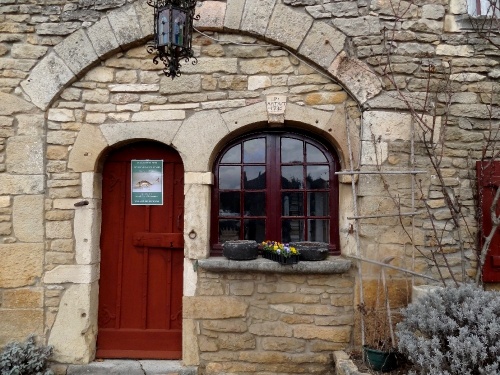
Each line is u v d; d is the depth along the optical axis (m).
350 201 3.28
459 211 3.03
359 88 3.22
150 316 3.39
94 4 3.30
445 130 3.21
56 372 3.20
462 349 2.15
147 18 3.29
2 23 3.30
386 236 3.18
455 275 3.15
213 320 3.23
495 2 3.13
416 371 2.55
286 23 3.27
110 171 3.43
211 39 3.31
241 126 3.28
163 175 3.43
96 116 3.31
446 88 3.22
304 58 3.29
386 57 3.23
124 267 3.40
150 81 3.33
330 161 3.41
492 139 3.22
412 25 3.25
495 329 2.15
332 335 3.18
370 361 2.82
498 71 3.23
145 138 3.30
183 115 3.30
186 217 3.27
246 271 3.23
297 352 3.20
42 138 3.27
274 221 3.40
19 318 3.21
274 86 3.30
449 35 3.25
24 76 3.29
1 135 3.27
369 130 3.21
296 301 3.21
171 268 3.40
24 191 3.25
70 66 3.29
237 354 3.21
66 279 3.24
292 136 3.43
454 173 3.21
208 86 3.31
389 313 2.97
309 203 3.41
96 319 3.36
